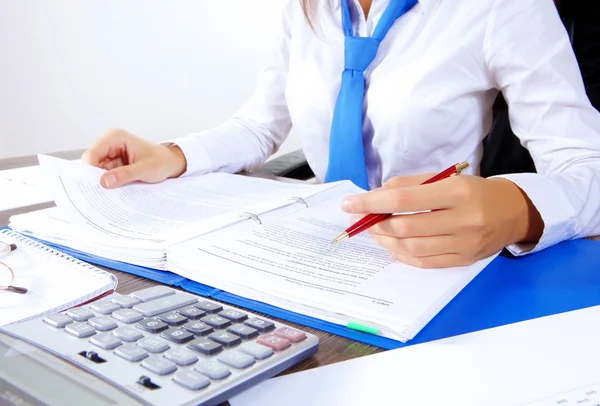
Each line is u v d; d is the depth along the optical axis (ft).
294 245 1.75
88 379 1.00
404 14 3.00
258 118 3.57
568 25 3.19
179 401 0.95
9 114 8.00
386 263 1.63
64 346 1.12
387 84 2.95
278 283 1.48
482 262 1.70
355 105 2.90
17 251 1.73
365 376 1.13
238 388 1.03
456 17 2.89
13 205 2.29
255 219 1.96
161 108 6.85
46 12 7.29
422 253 1.58
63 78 7.46
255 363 1.10
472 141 3.07
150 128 7.01
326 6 3.33
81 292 1.43
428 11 2.93
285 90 3.55
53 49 7.41
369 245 1.77
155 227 1.90
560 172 2.34
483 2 2.82
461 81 2.88
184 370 1.04
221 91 6.39
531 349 1.22
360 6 3.12
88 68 7.22
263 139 3.51
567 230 1.91
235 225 1.91
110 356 1.09
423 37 2.93
